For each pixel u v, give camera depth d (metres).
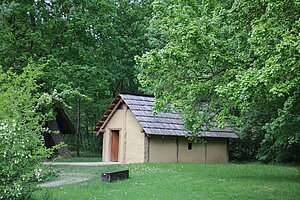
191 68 13.93
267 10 10.30
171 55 12.63
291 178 16.91
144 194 11.87
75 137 43.25
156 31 29.56
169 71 14.25
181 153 26.25
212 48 12.85
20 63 24.55
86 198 11.10
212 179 15.92
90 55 27.89
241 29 12.73
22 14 25.09
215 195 12.08
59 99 10.79
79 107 37.25
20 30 24.69
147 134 24.19
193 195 11.92
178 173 17.80
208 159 27.69
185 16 13.51
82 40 27.81
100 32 28.64
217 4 14.23
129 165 21.95
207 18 12.94
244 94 9.28
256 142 29.39
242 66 12.51
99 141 41.22
